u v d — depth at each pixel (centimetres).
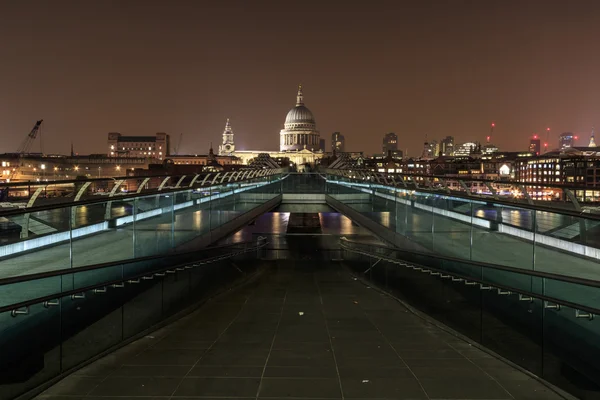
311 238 3897
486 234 1348
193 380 818
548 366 820
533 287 879
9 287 755
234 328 1235
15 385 746
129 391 770
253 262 2831
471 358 959
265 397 742
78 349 900
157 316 1263
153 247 1498
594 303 738
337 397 742
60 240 1105
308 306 1587
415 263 1544
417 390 773
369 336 1148
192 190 1816
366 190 2702
